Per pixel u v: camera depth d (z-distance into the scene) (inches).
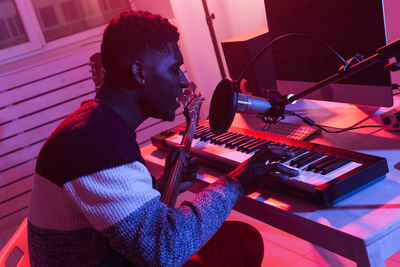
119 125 37.3
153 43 38.6
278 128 65.4
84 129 35.6
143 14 39.4
